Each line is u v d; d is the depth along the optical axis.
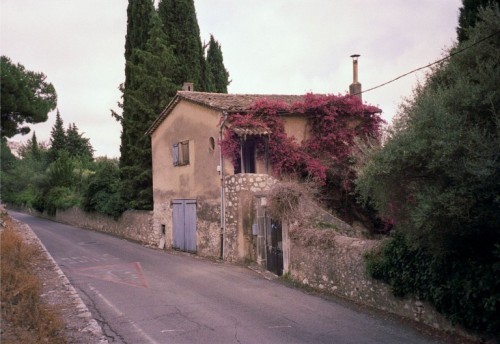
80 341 7.88
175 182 21.58
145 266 16.25
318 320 9.15
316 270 12.05
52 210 46.88
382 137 8.22
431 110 7.23
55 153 69.00
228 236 16.78
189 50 29.77
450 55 8.59
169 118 22.22
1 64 25.09
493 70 7.59
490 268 7.03
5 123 25.78
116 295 11.56
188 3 30.25
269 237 14.68
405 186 7.59
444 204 6.68
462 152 6.84
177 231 21.27
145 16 29.09
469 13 10.32
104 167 35.00
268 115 17.25
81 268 16.00
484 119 7.36
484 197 6.63
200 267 15.66
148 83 25.50
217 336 8.20
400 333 8.20
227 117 16.94
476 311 7.29
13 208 68.06
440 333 8.06
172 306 10.39
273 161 17.17
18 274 11.45
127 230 28.28
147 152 25.73
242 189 16.02
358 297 10.47
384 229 17.69
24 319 8.60
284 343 7.80
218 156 17.41
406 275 8.77
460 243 7.36
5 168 69.44
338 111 18.17
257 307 10.23
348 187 17.34
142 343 7.87
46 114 27.53
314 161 17.30
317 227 13.03
